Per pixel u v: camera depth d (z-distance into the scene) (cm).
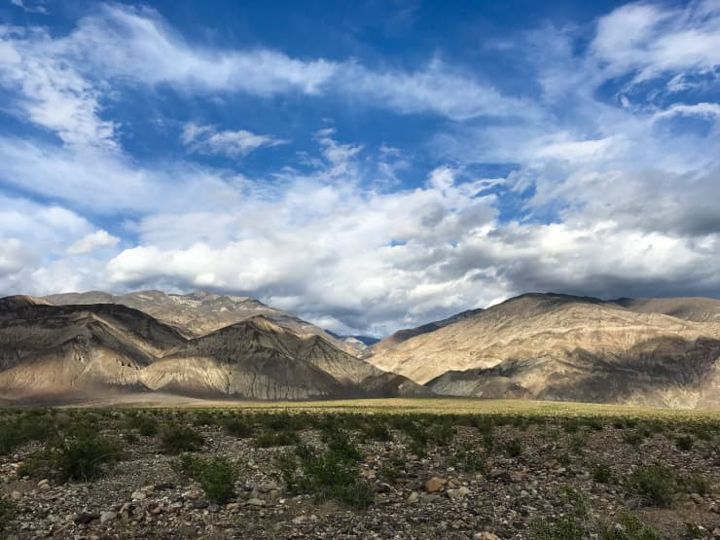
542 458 3006
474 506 1873
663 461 3017
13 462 2683
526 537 1559
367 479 2242
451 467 2633
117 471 2444
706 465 2908
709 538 1609
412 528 1606
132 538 1494
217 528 1566
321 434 4197
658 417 8250
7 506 1666
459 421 5688
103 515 1670
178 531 1548
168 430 3666
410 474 2409
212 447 3359
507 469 2622
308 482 2012
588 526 1639
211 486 1834
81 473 2269
